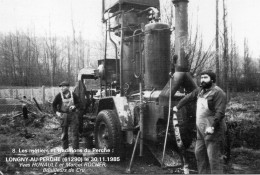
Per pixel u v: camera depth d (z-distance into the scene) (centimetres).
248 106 1099
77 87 722
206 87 409
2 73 2781
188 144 602
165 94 537
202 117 408
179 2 545
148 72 579
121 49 621
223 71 866
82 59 2772
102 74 707
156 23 577
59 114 633
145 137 566
